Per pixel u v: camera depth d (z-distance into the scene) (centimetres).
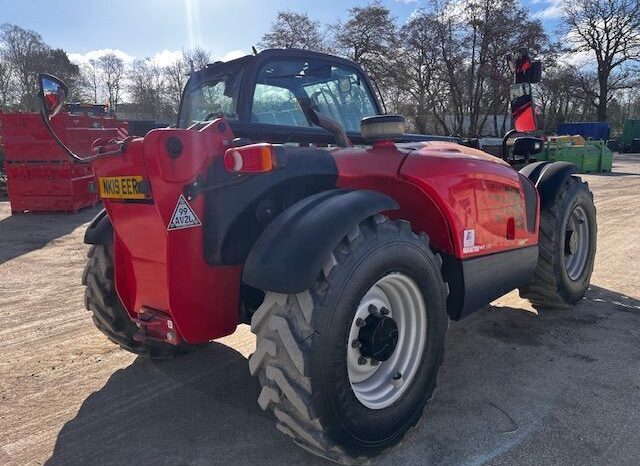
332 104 339
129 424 258
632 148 3709
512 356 325
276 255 199
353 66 352
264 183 231
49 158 1030
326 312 196
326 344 196
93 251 311
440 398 275
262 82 301
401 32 3080
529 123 411
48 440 246
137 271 243
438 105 3344
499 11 2964
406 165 254
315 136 298
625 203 1007
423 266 233
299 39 2836
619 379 292
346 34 2941
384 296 236
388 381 232
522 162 437
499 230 299
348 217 207
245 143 227
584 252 419
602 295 441
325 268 200
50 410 273
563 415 256
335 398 200
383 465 221
